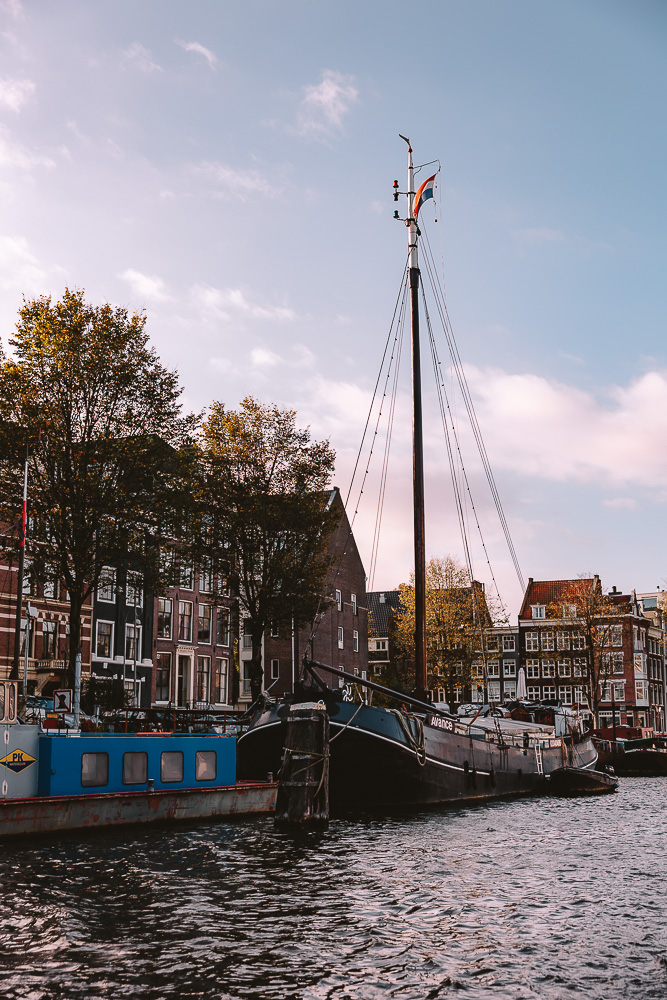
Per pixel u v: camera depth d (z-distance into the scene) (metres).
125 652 53.59
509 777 34.97
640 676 95.06
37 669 47.03
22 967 11.27
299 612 39.94
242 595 40.97
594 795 38.50
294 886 16.09
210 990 10.60
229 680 63.12
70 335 33.00
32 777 21.33
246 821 25.00
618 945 12.56
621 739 65.19
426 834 23.22
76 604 32.91
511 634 96.25
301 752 24.50
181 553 38.28
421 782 28.81
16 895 14.85
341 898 15.18
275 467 40.28
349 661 76.06
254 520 39.28
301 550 40.38
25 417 32.03
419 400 38.41
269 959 11.73
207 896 15.12
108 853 18.94
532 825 25.95
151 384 34.22
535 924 13.67
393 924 13.54
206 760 25.36
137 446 32.97
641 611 98.12
